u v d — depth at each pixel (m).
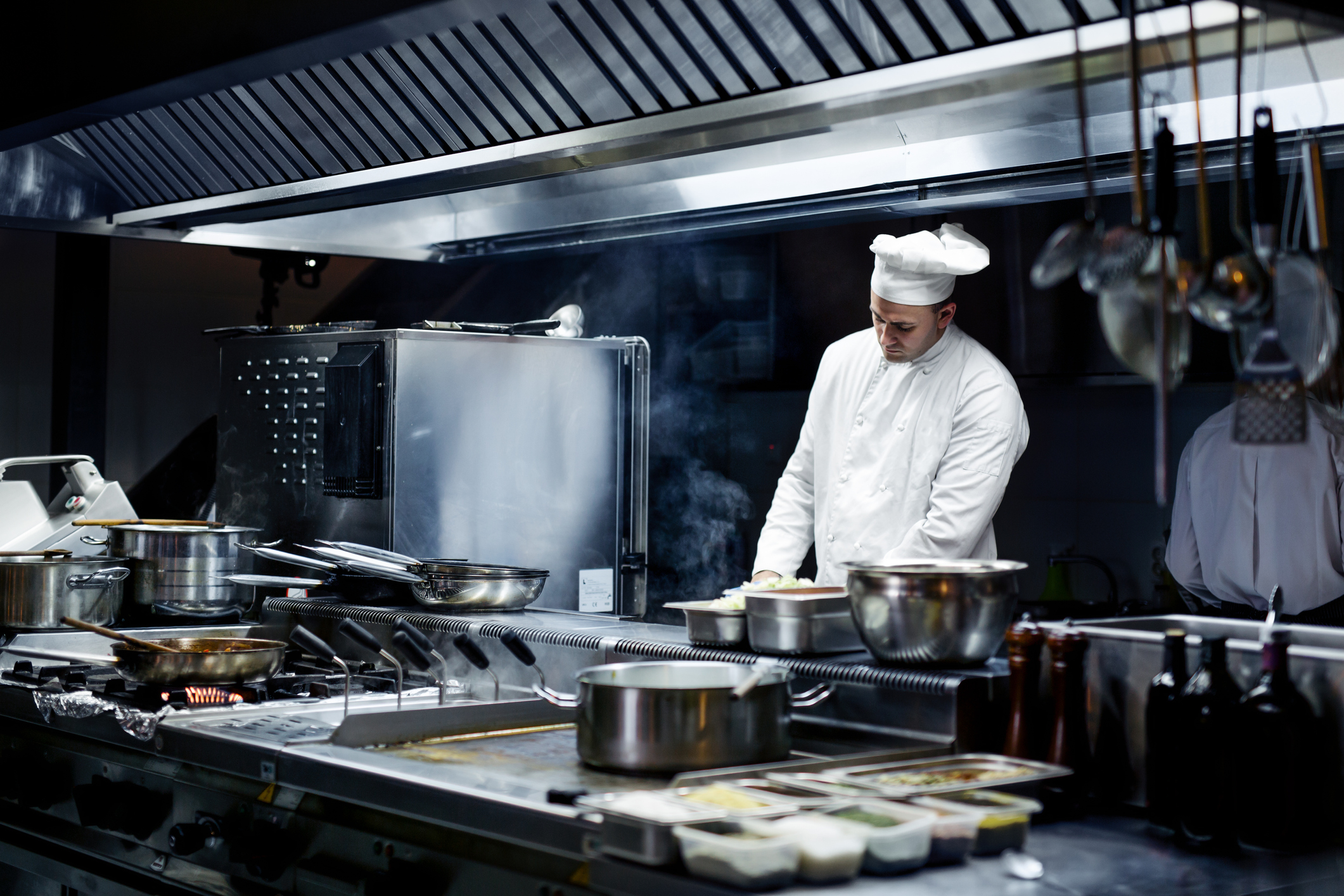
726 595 2.24
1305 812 1.61
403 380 3.21
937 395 2.87
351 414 3.25
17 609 2.94
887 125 2.48
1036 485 4.14
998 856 1.52
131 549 3.10
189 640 2.58
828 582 3.01
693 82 2.28
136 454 4.62
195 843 2.06
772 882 1.35
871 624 1.88
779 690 1.81
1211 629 1.95
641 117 2.34
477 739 2.08
